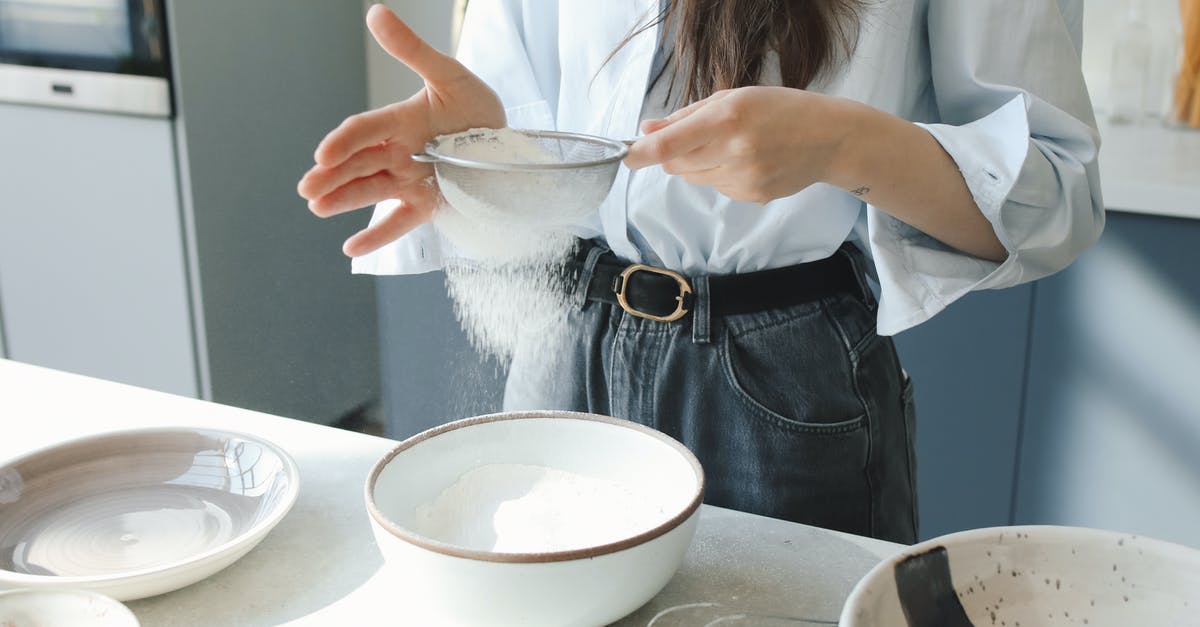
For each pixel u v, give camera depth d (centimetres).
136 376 262
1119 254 175
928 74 104
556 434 87
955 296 96
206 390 256
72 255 256
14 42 242
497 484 85
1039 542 69
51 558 77
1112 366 181
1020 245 93
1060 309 182
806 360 100
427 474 83
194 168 240
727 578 77
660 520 79
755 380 100
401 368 240
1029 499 195
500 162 86
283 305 276
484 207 82
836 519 104
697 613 73
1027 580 68
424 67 87
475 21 115
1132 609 67
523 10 112
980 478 197
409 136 88
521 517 80
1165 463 181
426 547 66
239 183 255
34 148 250
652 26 99
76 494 85
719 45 94
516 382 114
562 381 111
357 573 78
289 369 281
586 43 104
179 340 254
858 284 104
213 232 249
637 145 78
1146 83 221
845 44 94
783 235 99
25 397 109
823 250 101
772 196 84
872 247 97
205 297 250
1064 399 186
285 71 264
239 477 87
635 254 104
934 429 198
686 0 94
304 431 102
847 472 102
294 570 78
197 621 72
